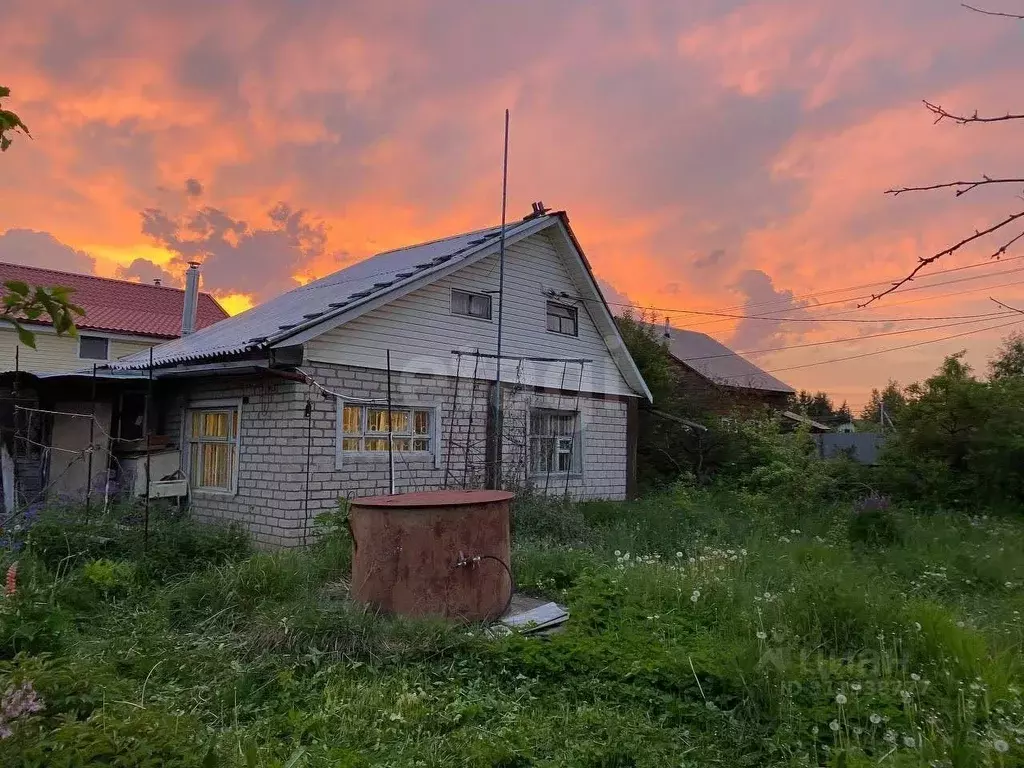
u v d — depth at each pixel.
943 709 3.66
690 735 3.66
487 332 11.94
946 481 13.77
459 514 5.52
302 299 12.54
